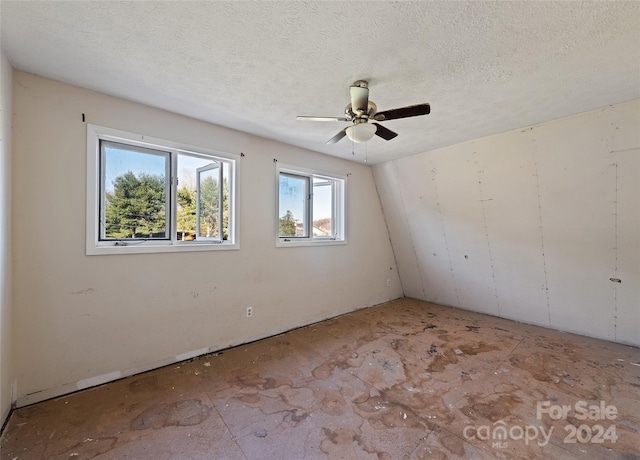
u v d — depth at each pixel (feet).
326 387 7.11
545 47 5.31
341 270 13.39
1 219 5.34
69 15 4.48
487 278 13.02
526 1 4.22
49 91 6.47
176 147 8.35
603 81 6.51
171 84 6.70
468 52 5.46
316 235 12.96
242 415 6.00
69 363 6.72
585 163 8.69
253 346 9.64
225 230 9.75
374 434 5.46
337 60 5.72
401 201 14.30
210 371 7.88
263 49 5.37
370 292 14.99
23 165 6.16
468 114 8.30
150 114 7.88
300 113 8.31
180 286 8.41
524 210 10.57
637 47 5.26
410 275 16.33
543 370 8.03
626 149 7.91
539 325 12.00
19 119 6.11
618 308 9.92
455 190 12.05
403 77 6.36
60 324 6.61
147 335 7.84
